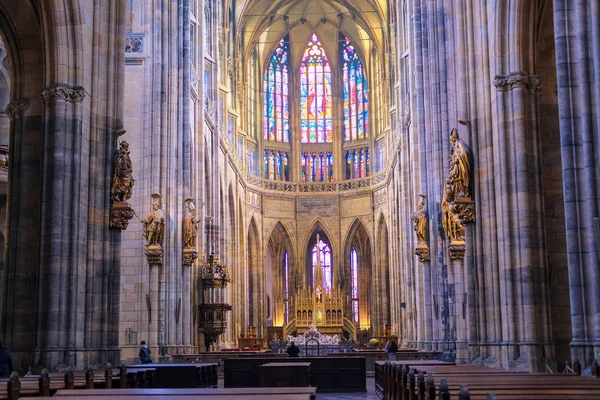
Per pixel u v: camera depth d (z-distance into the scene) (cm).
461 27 2736
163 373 2666
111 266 2581
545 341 2302
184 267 4150
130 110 3909
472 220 2608
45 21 2491
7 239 2506
